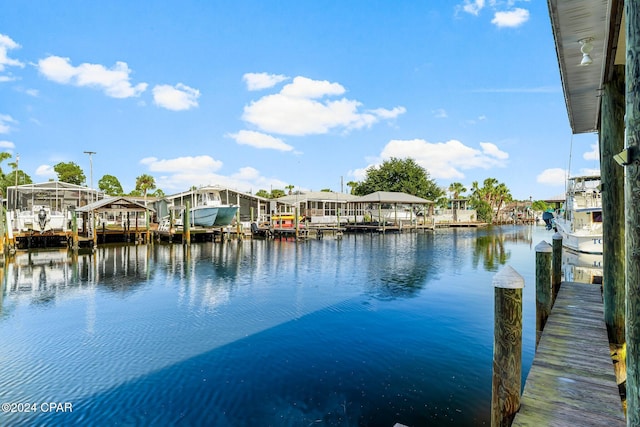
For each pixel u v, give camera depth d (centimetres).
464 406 490
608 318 502
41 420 470
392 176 5422
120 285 1308
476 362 626
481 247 2633
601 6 318
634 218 162
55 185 3231
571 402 323
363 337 754
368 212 4797
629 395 163
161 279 1421
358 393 527
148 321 877
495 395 302
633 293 163
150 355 670
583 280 1323
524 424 288
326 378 573
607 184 492
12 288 1255
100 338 761
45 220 2422
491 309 966
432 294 1148
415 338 744
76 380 575
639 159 157
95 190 3359
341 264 1812
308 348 696
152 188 5847
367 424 454
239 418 470
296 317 903
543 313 578
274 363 630
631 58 157
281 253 2292
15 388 550
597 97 552
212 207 3084
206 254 2239
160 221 3488
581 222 2070
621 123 470
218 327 830
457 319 874
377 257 2081
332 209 4816
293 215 3681
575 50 402
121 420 469
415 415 470
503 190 6694
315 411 483
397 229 4316
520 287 293
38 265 1747
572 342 469
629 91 158
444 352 669
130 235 2991
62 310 978
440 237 3597
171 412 485
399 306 1002
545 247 586
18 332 801
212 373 595
